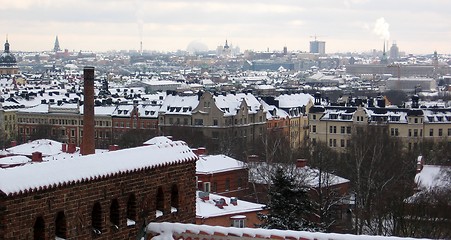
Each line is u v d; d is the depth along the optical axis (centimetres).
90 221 4744
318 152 19938
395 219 10288
